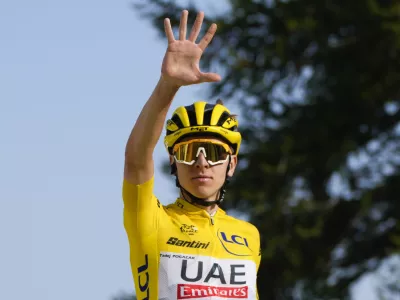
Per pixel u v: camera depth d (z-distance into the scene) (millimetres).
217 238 14820
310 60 61000
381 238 60375
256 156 59000
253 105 61219
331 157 59750
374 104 60000
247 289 14547
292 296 60500
